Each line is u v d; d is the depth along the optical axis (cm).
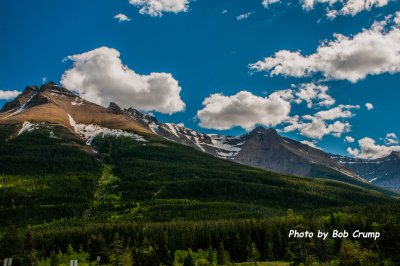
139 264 14650
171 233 18200
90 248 15462
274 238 17638
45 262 16175
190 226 19100
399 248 8594
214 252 16462
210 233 18350
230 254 17675
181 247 17825
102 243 15488
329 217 19838
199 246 18125
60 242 18062
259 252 17775
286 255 16200
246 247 17350
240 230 18450
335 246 16088
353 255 9838
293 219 19362
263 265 14888
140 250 15662
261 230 18300
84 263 15850
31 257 12812
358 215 19600
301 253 13388
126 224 19750
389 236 8769
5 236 11944
